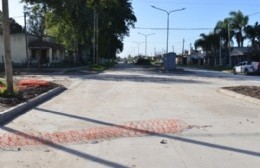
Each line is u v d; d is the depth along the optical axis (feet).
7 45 53.21
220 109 47.91
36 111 45.62
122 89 76.54
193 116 42.01
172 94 67.00
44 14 203.72
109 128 35.01
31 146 28.55
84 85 86.94
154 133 32.76
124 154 26.32
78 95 64.49
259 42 257.55
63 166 23.81
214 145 28.73
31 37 206.28
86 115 42.52
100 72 160.35
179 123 37.40
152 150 27.35
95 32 226.58
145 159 25.16
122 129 34.47
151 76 131.34
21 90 62.34
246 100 57.88
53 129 34.73
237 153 26.58
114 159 25.18
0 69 153.79
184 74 154.30
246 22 281.54
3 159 25.27
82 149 27.66
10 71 53.47
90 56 274.77
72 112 44.75
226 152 26.84
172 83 96.84
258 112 45.42
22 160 25.05
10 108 43.34
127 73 154.40
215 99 59.52
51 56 217.77
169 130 33.91
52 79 105.50
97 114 43.24
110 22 249.34
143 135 32.01
